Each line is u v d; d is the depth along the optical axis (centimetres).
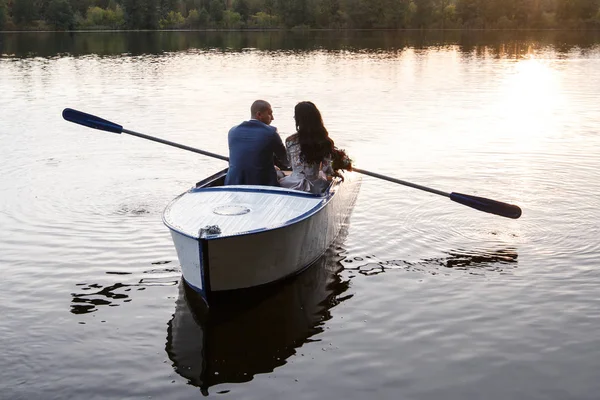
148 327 443
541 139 1024
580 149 950
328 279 521
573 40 4172
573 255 558
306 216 497
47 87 1678
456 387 372
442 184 773
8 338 425
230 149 578
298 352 411
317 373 388
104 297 487
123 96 1520
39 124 1158
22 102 1423
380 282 514
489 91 1608
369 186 764
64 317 455
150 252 570
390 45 3606
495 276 521
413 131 1102
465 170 837
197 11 6450
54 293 492
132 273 530
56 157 907
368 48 3331
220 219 488
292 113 1274
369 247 585
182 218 490
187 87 1688
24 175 809
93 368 392
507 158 898
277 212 504
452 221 646
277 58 2667
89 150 952
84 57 2681
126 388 372
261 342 425
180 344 421
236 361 402
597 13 6194
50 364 395
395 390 370
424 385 375
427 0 6134
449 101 1448
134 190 748
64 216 658
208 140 1030
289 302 483
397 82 1806
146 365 396
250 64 2373
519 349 412
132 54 2880
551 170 832
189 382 379
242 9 6512
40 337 427
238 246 459
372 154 934
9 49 3203
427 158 905
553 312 460
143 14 5903
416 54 2897
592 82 1775
